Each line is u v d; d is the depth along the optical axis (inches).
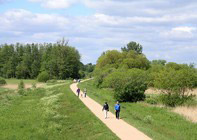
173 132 828.0
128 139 685.9
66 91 2171.5
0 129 943.7
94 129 844.0
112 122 919.0
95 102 1485.0
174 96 1411.2
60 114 1200.8
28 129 929.5
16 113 1266.0
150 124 935.7
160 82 1428.4
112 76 1883.6
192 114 1125.1
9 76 5708.7
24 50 6205.7
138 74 1717.5
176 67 2874.0
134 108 1338.6
